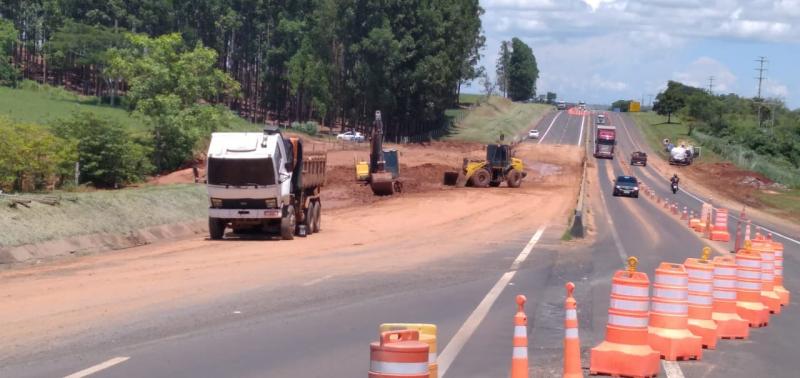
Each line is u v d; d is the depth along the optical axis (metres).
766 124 154.38
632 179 64.62
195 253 25.53
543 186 69.00
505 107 184.38
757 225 48.75
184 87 67.12
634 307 10.98
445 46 113.38
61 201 28.16
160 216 32.31
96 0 125.81
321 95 110.38
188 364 11.16
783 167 110.94
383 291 17.94
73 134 53.75
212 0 123.12
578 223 31.83
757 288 15.73
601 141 103.56
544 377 10.73
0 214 24.67
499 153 65.25
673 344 12.13
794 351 13.30
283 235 30.11
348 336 13.21
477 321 14.75
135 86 66.62
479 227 36.41
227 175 29.27
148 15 122.31
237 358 11.57
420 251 26.38
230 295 16.88
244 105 134.25
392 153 58.22
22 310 15.05
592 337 13.62
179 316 14.55
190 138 66.56
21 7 133.88
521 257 25.16
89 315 14.55
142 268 21.50
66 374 10.49
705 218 40.09
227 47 130.62
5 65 111.19
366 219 40.56
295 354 11.89
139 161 57.88
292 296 16.94
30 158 42.25
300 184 31.34
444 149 104.00
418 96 112.62
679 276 12.33
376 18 108.69
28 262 23.11
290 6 126.12
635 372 10.80
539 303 16.95
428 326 8.41
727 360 12.32
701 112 174.25
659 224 42.56
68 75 130.38
